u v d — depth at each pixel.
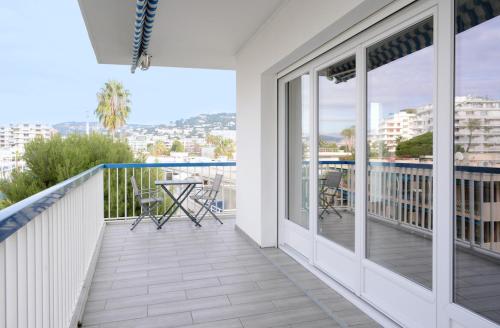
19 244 1.38
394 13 2.40
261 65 4.44
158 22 4.20
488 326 1.79
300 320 2.64
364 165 2.84
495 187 1.75
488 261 1.82
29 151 10.12
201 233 5.45
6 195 9.89
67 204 2.40
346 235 3.14
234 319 2.66
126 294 3.13
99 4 3.67
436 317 2.11
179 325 2.58
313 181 3.66
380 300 2.67
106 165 5.96
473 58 1.86
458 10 1.94
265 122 4.55
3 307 1.19
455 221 2.00
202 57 5.79
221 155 26.45
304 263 3.83
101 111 30.94
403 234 2.43
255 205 4.77
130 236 5.26
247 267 3.84
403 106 2.40
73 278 2.63
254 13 3.94
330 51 3.27
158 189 7.16
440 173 2.06
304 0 3.24
